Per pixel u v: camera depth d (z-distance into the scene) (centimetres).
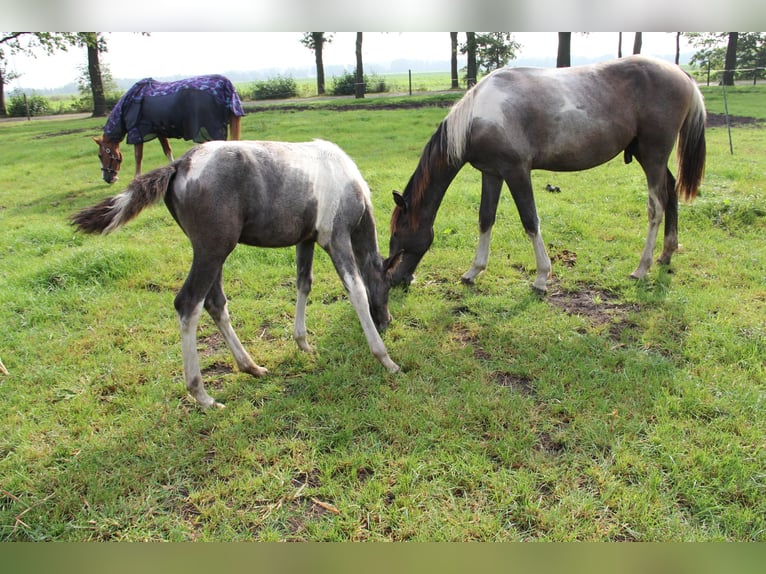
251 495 258
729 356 349
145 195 284
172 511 251
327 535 234
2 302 454
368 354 375
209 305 336
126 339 403
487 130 420
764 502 241
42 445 294
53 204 814
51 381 354
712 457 265
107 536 238
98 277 501
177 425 309
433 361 367
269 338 409
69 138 1578
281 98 2847
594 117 430
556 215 633
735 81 2378
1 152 1365
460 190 735
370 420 306
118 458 283
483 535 231
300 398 329
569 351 369
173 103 768
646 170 461
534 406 314
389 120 1488
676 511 239
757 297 429
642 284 461
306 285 371
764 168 793
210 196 288
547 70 439
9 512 250
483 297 454
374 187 773
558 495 251
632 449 276
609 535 230
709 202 621
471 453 275
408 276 468
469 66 2616
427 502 249
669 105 440
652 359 353
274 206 309
